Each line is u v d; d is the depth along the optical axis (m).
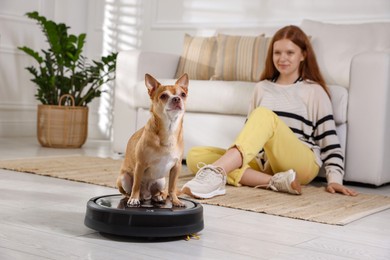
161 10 4.72
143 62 3.66
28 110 4.91
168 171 1.67
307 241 1.65
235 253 1.47
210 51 3.71
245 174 2.62
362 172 2.86
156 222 1.53
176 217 1.55
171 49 4.66
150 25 4.77
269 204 2.21
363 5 3.79
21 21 4.77
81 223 1.72
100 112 5.12
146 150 1.60
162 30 4.71
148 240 1.56
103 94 5.10
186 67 3.77
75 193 2.27
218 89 3.21
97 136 5.14
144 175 1.66
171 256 1.41
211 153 2.74
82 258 1.35
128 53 3.68
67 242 1.49
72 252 1.40
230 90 3.17
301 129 2.75
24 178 2.59
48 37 4.32
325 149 2.73
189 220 1.58
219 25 4.39
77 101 4.30
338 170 2.66
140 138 1.63
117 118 3.73
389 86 2.85
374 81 2.81
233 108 3.16
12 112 4.80
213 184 2.29
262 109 2.55
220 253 1.46
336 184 2.58
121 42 4.96
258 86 2.88
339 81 3.22
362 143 2.85
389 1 3.69
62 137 4.11
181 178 2.82
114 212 1.54
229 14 4.36
